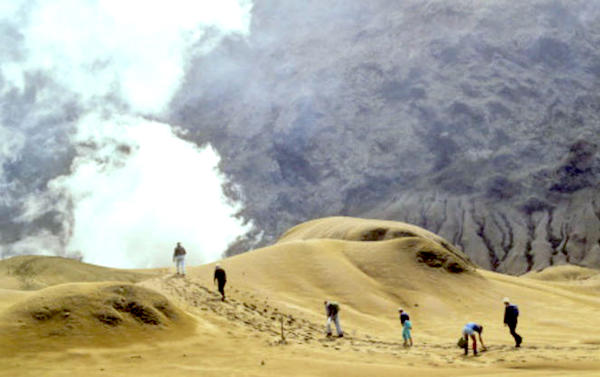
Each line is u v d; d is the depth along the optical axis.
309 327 31.69
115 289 23.92
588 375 15.30
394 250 54.16
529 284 66.38
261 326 27.56
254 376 17.16
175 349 21.17
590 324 43.25
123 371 17.88
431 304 46.56
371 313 43.53
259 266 50.38
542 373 16.98
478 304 48.28
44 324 21.41
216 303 30.77
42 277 53.22
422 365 20.72
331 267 50.56
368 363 20.58
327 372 17.86
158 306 24.14
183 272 38.44
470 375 16.75
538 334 37.97
